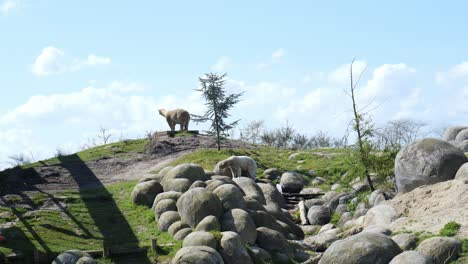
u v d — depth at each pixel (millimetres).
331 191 30484
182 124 47812
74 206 26406
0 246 19891
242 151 40281
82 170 37062
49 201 26969
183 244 19531
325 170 35469
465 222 17484
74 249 20109
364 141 27547
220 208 22062
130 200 26812
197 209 21859
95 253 19625
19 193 29547
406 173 23750
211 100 41562
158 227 23016
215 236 19281
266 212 23312
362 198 26922
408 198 21484
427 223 18469
